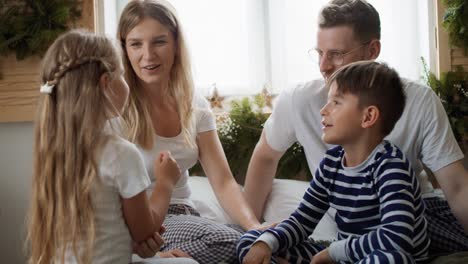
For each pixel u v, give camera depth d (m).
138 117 1.77
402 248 1.27
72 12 2.21
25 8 2.18
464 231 1.63
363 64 1.44
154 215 1.38
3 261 2.32
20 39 2.15
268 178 2.01
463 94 2.29
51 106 1.29
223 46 2.52
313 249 1.52
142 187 1.27
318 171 1.51
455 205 1.65
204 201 2.02
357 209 1.41
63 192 1.24
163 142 1.82
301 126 1.84
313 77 2.52
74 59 1.29
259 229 1.58
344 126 1.41
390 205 1.32
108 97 1.31
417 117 1.68
